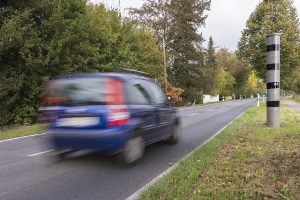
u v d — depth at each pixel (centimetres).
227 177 484
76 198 432
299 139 802
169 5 3809
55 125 586
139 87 652
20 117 1548
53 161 639
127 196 439
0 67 1462
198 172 509
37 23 1598
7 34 1312
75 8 1778
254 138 853
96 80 572
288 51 2339
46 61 1433
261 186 439
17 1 1492
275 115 1123
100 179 518
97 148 553
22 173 556
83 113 561
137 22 3088
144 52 2764
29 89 1537
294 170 488
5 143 901
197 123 1386
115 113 554
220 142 789
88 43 1794
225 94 7081
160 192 425
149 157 677
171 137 823
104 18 2208
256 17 2486
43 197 437
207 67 4400
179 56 3912
